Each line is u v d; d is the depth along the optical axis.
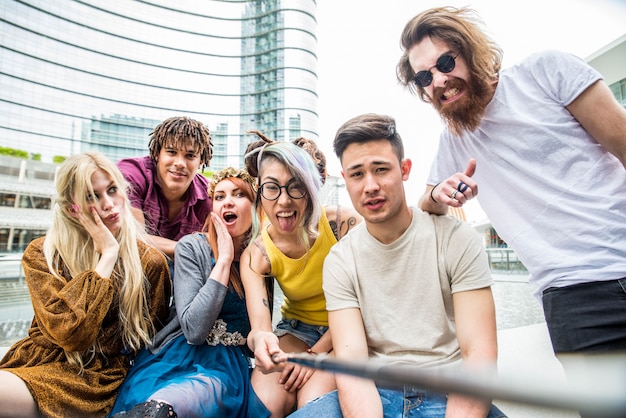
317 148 2.36
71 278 1.73
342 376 1.44
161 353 1.73
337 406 1.46
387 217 1.48
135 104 52.94
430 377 0.35
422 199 1.73
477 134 1.81
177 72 55.84
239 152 56.25
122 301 1.77
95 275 1.62
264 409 1.70
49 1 47.19
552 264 1.55
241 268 1.95
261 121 57.62
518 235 1.68
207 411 1.49
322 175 2.34
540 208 1.62
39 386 1.45
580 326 1.47
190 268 1.87
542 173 1.62
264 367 1.57
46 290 1.61
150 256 1.94
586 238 1.50
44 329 1.61
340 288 1.61
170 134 2.55
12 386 1.42
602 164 1.54
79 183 1.71
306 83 58.62
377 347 1.58
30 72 45.50
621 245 1.44
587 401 0.24
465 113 1.77
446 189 1.50
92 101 50.19
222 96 57.53
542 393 0.26
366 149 1.47
